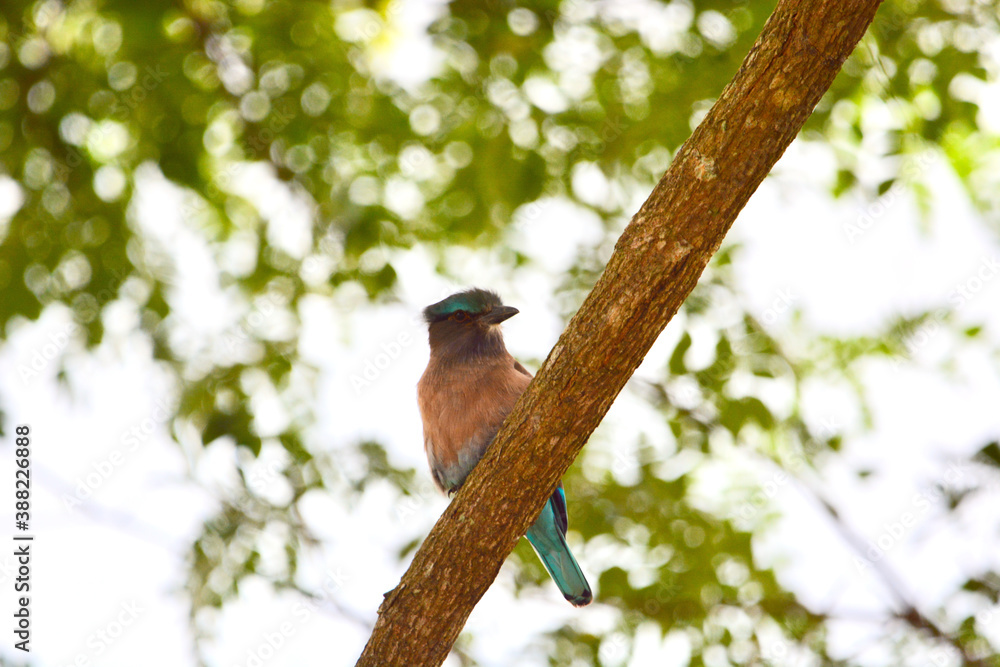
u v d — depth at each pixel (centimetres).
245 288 1298
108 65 1222
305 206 1291
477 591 732
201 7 1234
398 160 1289
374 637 738
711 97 1186
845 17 582
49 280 1252
